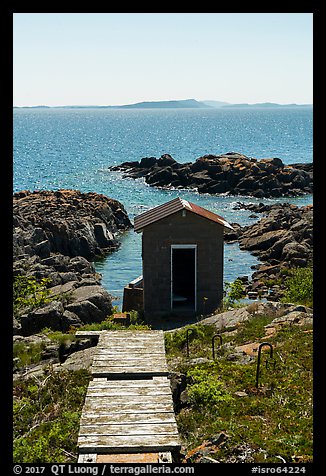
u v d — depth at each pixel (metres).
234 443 10.73
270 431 11.14
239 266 40.69
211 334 19.61
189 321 25.89
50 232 43.72
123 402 12.07
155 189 74.56
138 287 28.73
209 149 138.75
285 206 59.81
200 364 15.47
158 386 12.99
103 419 11.28
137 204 64.31
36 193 60.03
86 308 24.39
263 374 14.10
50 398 13.89
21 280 26.88
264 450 10.41
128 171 89.38
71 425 11.97
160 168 82.00
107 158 115.62
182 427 12.08
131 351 15.40
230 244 47.28
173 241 26.28
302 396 12.62
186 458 10.53
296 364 14.45
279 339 16.91
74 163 104.75
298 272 27.94
